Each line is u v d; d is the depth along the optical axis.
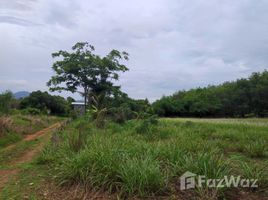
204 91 79.25
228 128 20.73
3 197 6.33
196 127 20.30
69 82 34.34
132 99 33.19
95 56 34.19
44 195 6.36
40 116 46.31
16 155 12.93
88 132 14.01
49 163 9.41
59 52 34.31
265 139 14.44
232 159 7.45
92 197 6.07
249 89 71.12
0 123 19.38
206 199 5.60
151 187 5.95
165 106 69.31
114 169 6.45
